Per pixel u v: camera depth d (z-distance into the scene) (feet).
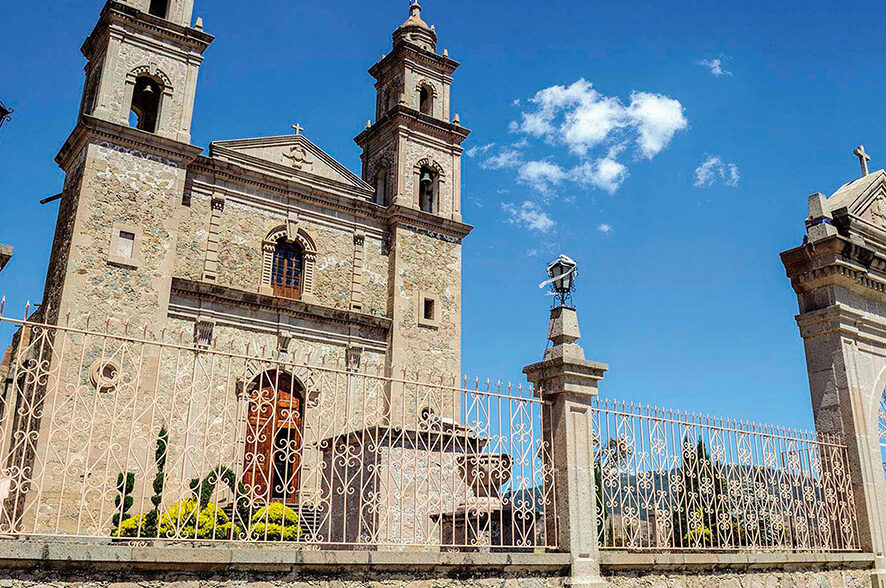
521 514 33.47
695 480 38.65
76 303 74.33
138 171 81.82
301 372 87.04
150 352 77.15
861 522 46.44
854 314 50.16
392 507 39.37
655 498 36.63
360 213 100.37
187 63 89.51
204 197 89.25
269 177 93.30
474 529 37.19
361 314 93.91
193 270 85.97
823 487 45.62
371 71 118.73
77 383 25.77
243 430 28.58
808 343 51.03
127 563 23.31
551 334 37.19
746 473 40.98
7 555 21.49
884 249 53.42
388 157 108.58
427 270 102.32
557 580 32.89
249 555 25.25
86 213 77.46
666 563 35.65
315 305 90.33
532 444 34.12
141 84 89.81
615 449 35.83
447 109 113.70
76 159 83.92
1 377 65.98
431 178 110.11
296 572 26.43
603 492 35.01
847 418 48.19
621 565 34.32
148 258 79.92
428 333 99.40
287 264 94.73
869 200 53.67
